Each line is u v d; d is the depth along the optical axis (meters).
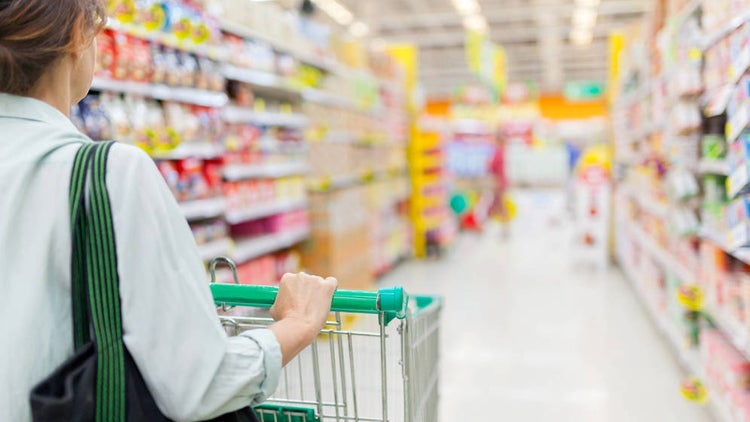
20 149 0.85
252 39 4.72
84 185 0.83
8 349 0.79
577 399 3.79
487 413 3.62
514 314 5.90
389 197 8.29
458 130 17.48
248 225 4.95
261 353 0.89
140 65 3.14
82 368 0.81
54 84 0.91
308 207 5.46
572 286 7.11
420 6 13.55
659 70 4.63
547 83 26.98
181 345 0.82
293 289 1.04
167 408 0.82
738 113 2.64
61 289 0.84
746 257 2.68
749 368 2.88
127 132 3.10
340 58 6.73
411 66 9.62
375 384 1.91
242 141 4.46
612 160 8.83
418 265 8.82
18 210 0.83
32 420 0.80
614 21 15.43
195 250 0.89
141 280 0.81
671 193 4.20
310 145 5.65
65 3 0.87
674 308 4.40
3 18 0.82
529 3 13.38
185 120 3.60
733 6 2.76
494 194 11.88
